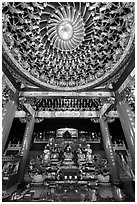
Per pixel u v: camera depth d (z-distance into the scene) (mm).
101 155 22516
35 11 13664
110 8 12938
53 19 14781
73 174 17000
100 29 14438
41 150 24438
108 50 15055
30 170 17609
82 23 14820
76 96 17891
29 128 19359
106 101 17516
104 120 19812
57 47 16281
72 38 15797
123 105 15047
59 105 21625
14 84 15789
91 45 15898
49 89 17641
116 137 27141
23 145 18047
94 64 16609
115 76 15523
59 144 21906
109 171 16531
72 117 20984
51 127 26703
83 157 19625
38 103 21031
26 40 14422
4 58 12992
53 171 17516
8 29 13227
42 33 15258
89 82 17359
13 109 15938
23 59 15258
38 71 16797
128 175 16938
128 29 12031
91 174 16688
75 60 17203
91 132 26906
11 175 13766
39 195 11570
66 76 17797
